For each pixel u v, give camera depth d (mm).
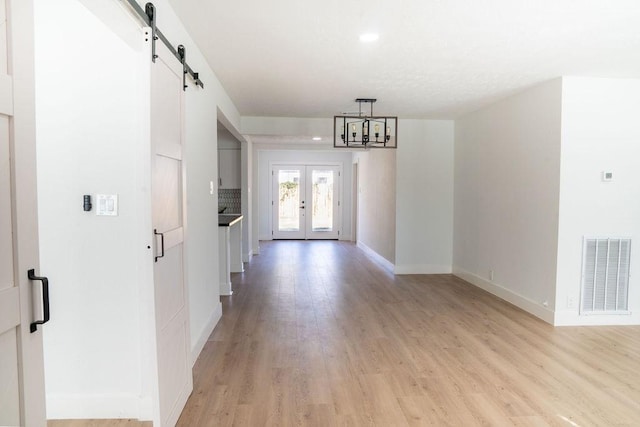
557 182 3785
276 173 10438
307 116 5914
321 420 2254
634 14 2438
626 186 3826
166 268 2098
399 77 3816
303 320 4004
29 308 1174
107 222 2145
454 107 5172
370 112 5434
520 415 2311
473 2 2303
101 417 2219
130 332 2189
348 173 10469
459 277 5984
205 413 2320
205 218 3412
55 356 2191
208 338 3500
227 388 2617
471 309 4387
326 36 2836
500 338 3525
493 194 4980
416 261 6238
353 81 3980
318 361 3037
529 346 3344
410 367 2939
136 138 2094
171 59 2209
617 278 3873
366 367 2936
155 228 1929
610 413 2338
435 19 2541
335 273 6312
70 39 2062
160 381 1979
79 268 2158
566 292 3838
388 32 2748
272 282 5680
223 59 3342
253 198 8219
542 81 3922
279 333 3635
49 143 2109
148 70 1876
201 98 3211
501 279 4812
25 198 1155
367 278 5949
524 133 4312
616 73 3627
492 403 2443
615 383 2707
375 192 7594
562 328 3789
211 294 3693
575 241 3809
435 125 6125
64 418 2211
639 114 3801
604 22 2557
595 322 3871
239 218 6004
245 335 3582
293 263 7180
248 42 2947
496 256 4922
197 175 3092
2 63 1066
